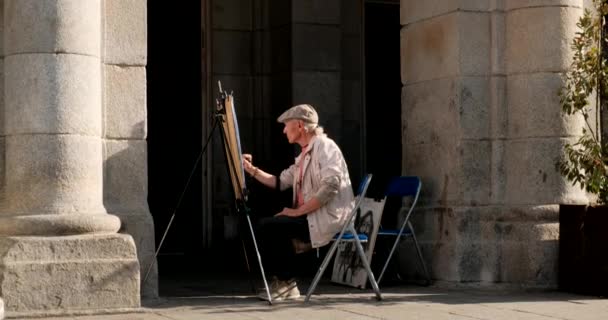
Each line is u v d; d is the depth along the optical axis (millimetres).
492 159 11445
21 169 9273
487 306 9750
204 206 15211
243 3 15438
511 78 11406
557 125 11195
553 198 11180
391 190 11719
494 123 11430
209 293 10750
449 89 11492
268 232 10031
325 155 9875
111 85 9930
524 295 10625
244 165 10383
